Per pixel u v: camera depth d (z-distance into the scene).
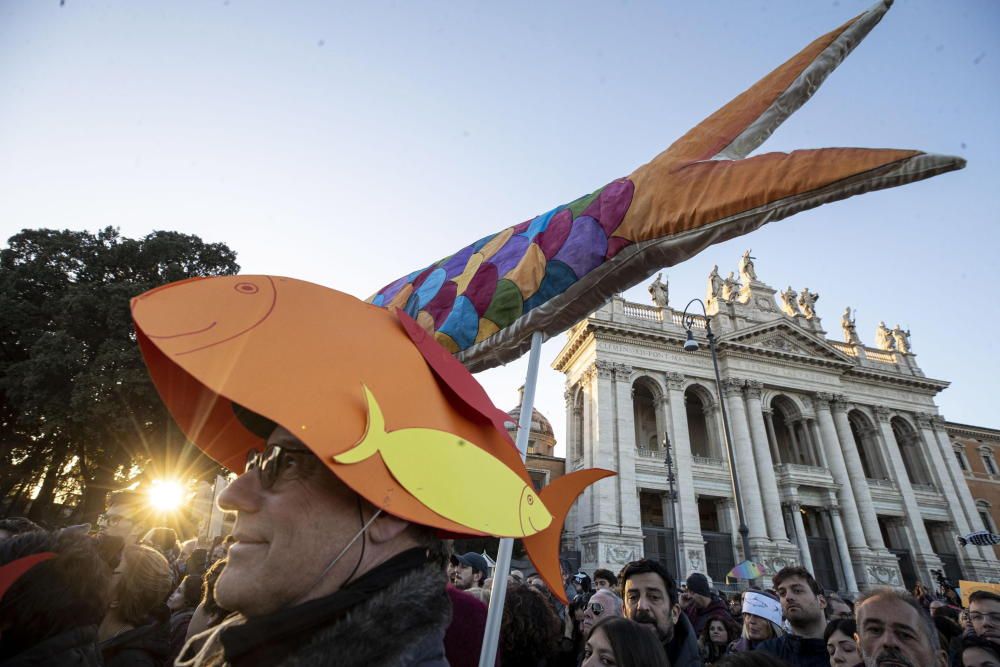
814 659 4.59
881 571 33.19
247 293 1.42
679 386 35.50
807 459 37.41
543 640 4.27
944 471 40.41
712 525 37.56
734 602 11.09
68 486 27.98
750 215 1.87
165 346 1.15
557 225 2.64
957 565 37.50
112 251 26.39
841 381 40.72
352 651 1.16
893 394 42.03
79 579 2.65
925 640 3.18
